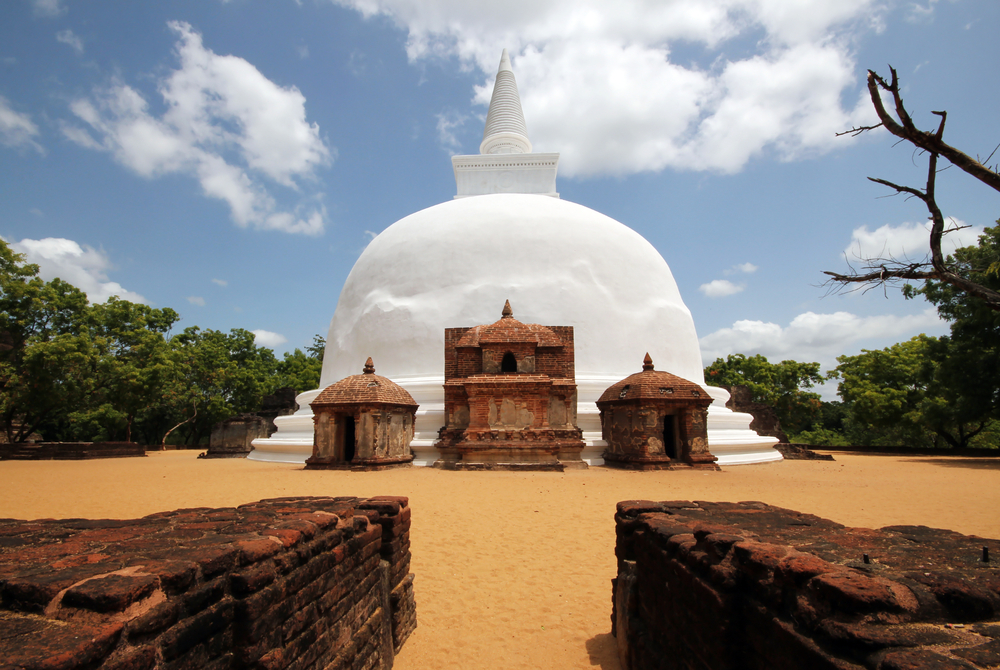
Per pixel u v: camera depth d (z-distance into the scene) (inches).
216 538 139.6
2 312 1402.6
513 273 979.3
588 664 196.1
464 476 670.5
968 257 970.1
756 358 2111.2
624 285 1011.9
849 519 397.1
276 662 128.0
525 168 1296.8
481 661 198.4
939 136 259.0
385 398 772.6
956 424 1286.9
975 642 89.7
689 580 144.9
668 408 786.8
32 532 154.5
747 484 597.9
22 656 80.7
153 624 98.8
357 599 181.8
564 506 443.8
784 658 105.8
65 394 1374.3
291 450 967.0
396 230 1114.7
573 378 839.1
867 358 1707.7
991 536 344.8
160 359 1599.4
